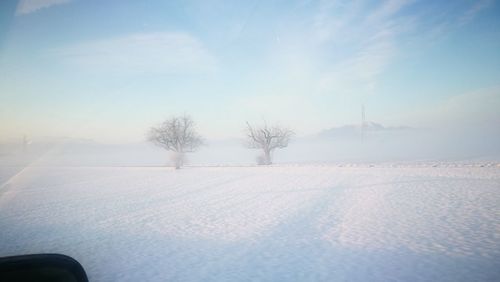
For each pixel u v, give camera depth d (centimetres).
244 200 1424
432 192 1385
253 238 813
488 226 807
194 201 1446
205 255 688
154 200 1505
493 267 541
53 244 797
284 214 1095
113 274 588
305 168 2970
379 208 1112
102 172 3297
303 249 702
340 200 1309
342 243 732
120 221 1062
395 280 512
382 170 2427
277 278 544
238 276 560
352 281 517
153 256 690
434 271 538
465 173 2000
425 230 802
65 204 1418
